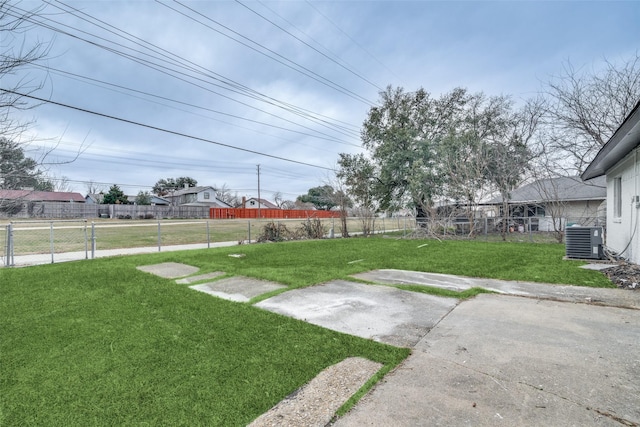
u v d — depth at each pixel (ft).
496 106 57.47
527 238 45.32
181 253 29.76
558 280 17.21
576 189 58.80
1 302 13.83
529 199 62.23
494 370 7.70
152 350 9.21
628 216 22.43
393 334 10.12
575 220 48.11
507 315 11.67
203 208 132.57
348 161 59.16
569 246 24.58
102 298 14.43
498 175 51.06
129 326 11.05
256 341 9.76
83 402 6.79
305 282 17.17
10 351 9.20
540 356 8.37
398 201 60.39
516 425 5.73
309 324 11.05
